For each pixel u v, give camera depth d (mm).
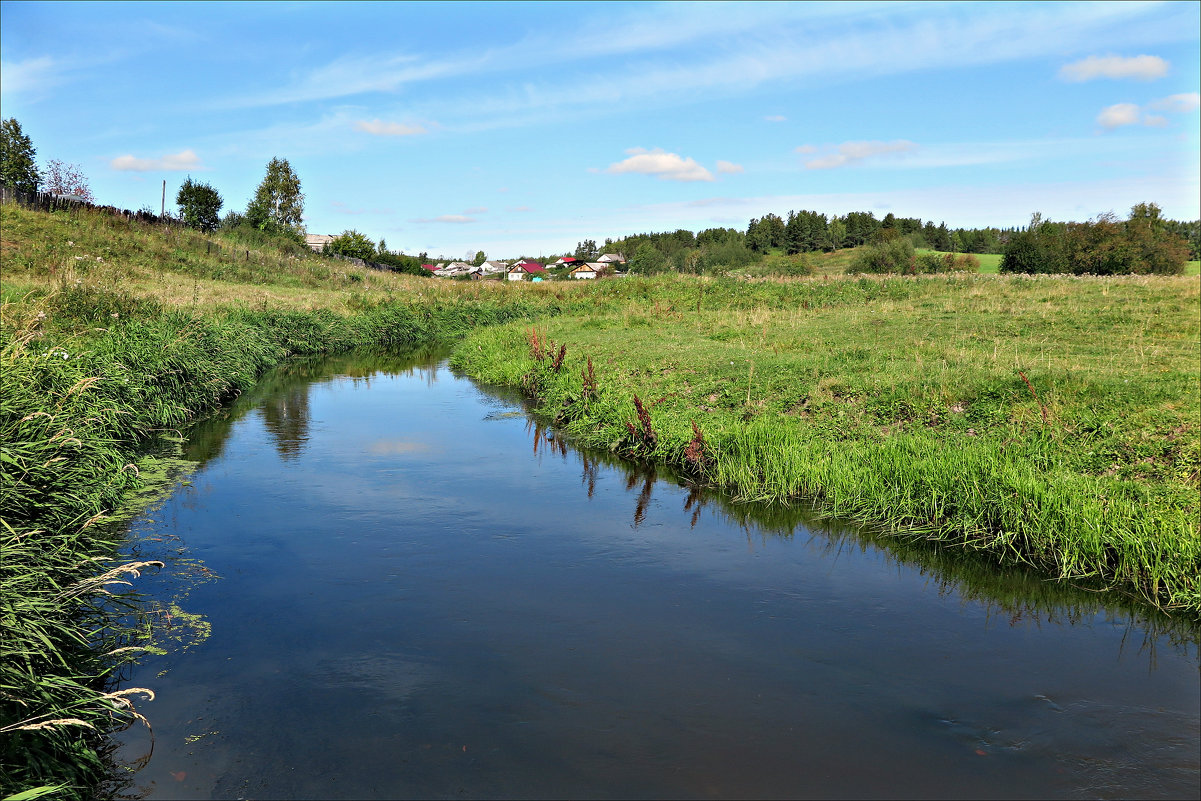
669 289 29625
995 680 4695
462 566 6449
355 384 16969
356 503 8164
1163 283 22016
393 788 3637
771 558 6812
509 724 4156
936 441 9047
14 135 45812
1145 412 9016
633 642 5121
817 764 3826
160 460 9648
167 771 3764
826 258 116812
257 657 4859
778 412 10984
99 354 10523
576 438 11516
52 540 5461
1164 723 4223
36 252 26250
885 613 5688
